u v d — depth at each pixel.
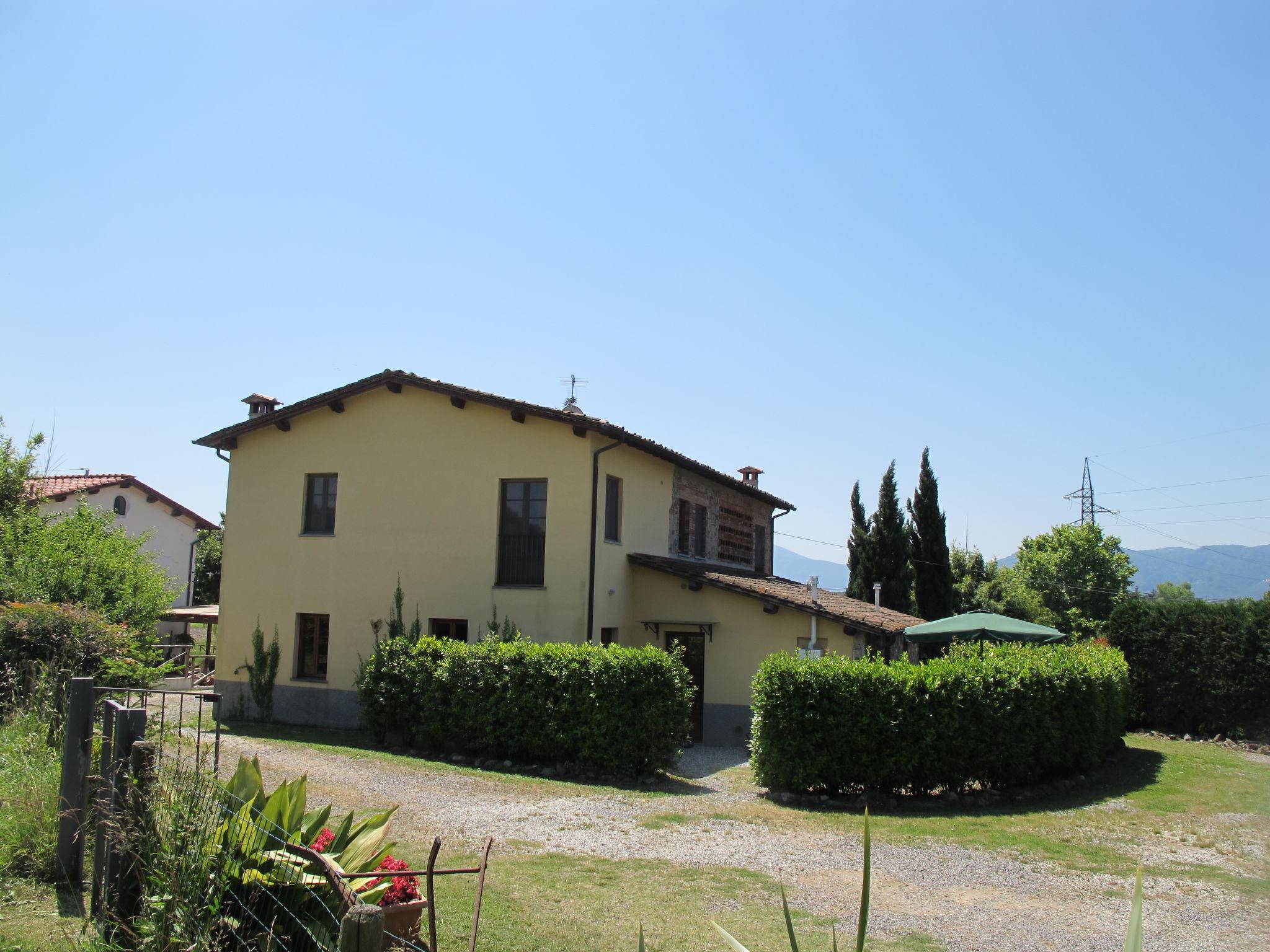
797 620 18.12
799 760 12.69
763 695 13.05
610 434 17.44
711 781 14.23
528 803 11.50
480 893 3.95
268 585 19.22
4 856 6.34
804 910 7.62
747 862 9.10
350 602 18.55
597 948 6.37
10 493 21.53
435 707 15.38
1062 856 9.73
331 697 18.39
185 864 4.58
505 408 17.62
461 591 17.81
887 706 12.80
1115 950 6.86
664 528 21.22
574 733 13.99
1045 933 7.21
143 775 5.07
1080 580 57.62
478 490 17.95
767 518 29.27
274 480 19.50
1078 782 14.52
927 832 10.71
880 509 34.50
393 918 5.04
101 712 8.06
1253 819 11.80
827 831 10.66
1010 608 39.47
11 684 10.11
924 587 34.62
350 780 12.27
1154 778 15.12
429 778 12.80
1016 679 13.51
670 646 19.16
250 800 5.21
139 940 4.61
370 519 18.62
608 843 9.67
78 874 6.18
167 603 17.88
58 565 16.41
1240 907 7.97
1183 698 21.17
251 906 4.59
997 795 13.05
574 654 14.39
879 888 8.36
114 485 33.66
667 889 7.98
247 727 17.84
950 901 8.05
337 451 19.06
